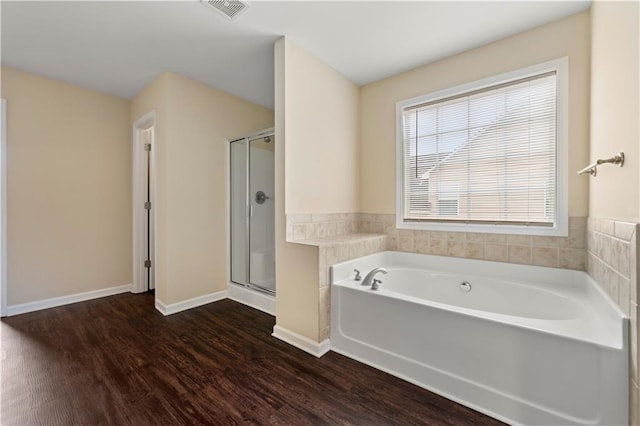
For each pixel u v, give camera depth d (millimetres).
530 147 2174
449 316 1594
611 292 1407
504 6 1878
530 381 1367
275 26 2094
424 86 2680
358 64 2660
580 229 1959
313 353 2039
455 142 2537
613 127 1422
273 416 1417
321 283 2061
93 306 2938
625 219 1244
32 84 2773
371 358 1902
